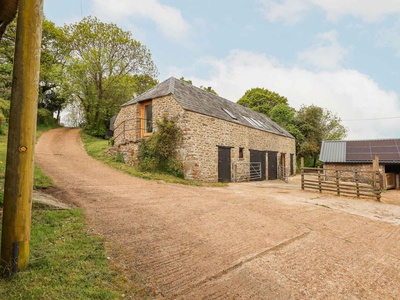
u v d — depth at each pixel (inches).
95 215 188.9
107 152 586.9
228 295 102.0
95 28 933.2
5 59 864.9
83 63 869.8
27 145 103.7
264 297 102.2
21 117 102.3
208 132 503.8
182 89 553.9
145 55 1005.2
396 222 244.2
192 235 166.4
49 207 187.5
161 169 476.4
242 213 232.1
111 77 964.6
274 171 781.3
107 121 1011.3
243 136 619.2
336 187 407.5
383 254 159.0
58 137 802.2
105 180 347.9
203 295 100.6
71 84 876.6
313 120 1236.5
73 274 104.2
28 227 105.9
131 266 118.3
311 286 113.5
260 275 120.3
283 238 174.2
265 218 221.3
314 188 435.2
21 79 102.6
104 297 90.9
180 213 215.3
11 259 99.8
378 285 118.4
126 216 193.5
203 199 284.5
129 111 589.6
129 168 464.8
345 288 113.7
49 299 86.4
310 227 206.2
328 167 732.7
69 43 970.1
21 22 103.4
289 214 243.4
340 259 146.0
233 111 677.3
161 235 161.5
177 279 111.2
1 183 223.0
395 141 722.2
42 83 1084.5
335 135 1371.8
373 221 242.4
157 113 516.1
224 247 150.9
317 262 139.6
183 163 465.4
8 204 101.0
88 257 120.7
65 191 256.4
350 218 247.4
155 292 99.8
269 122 918.4
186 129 461.4
